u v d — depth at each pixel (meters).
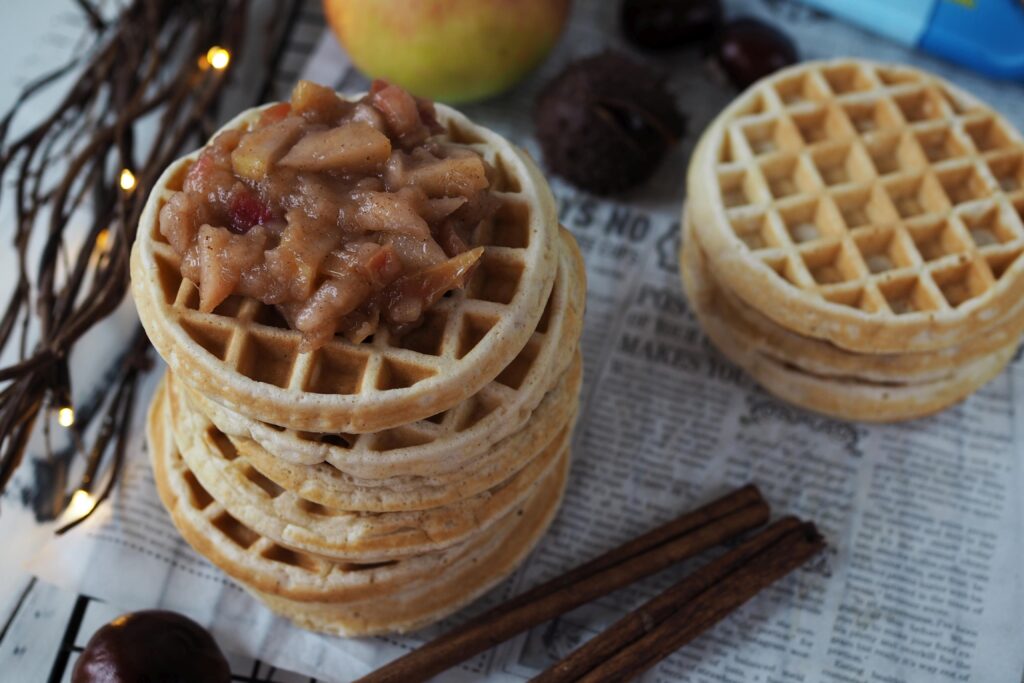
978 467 0.53
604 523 0.53
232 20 0.58
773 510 0.53
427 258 0.44
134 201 0.54
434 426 0.45
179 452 0.49
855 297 0.51
